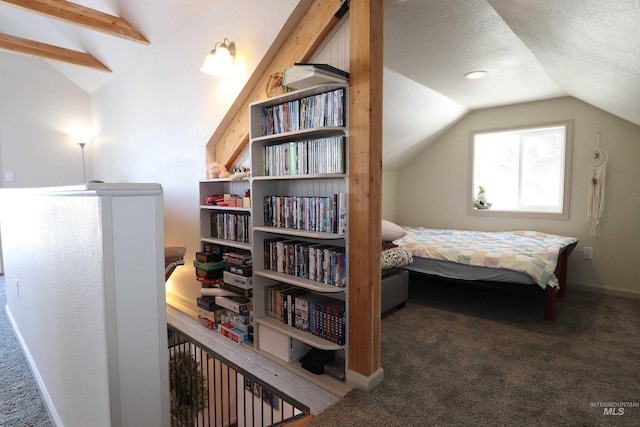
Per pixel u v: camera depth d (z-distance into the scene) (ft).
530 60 9.36
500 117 14.08
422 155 16.28
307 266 7.38
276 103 7.80
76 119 16.94
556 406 5.81
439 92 11.84
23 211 7.22
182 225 11.39
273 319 8.04
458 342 8.21
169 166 11.84
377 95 6.26
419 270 10.77
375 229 6.35
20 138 15.76
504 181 14.70
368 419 5.56
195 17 10.14
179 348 10.35
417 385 6.47
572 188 12.72
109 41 12.61
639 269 11.55
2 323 10.62
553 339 8.34
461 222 15.35
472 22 7.38
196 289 10.95
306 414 6.29
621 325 9.16
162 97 11.91
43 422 6.39
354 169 6.40
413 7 6.86
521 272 8.96
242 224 9.04
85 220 3.90
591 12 4.66
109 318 3.63
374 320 6.40
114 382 3.71
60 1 9.78
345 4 6.58
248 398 10.40
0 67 15.23
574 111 12.51
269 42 8.12
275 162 7.93
